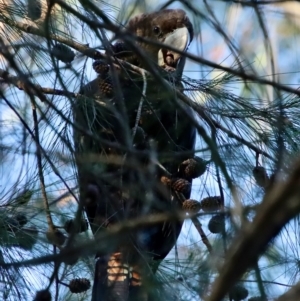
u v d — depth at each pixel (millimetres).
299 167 3570
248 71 6223
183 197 5875
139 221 4301
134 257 5695
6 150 5465
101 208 6105
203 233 5148
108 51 5086
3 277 5590
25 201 5734
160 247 6602
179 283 5078
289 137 5809
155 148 5867
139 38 4746
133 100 6113
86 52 5609
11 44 5676
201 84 6133
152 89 6082
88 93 5844
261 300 4531
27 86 4945
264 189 5422
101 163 5262
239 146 5664
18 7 6090
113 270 5762
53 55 5293
